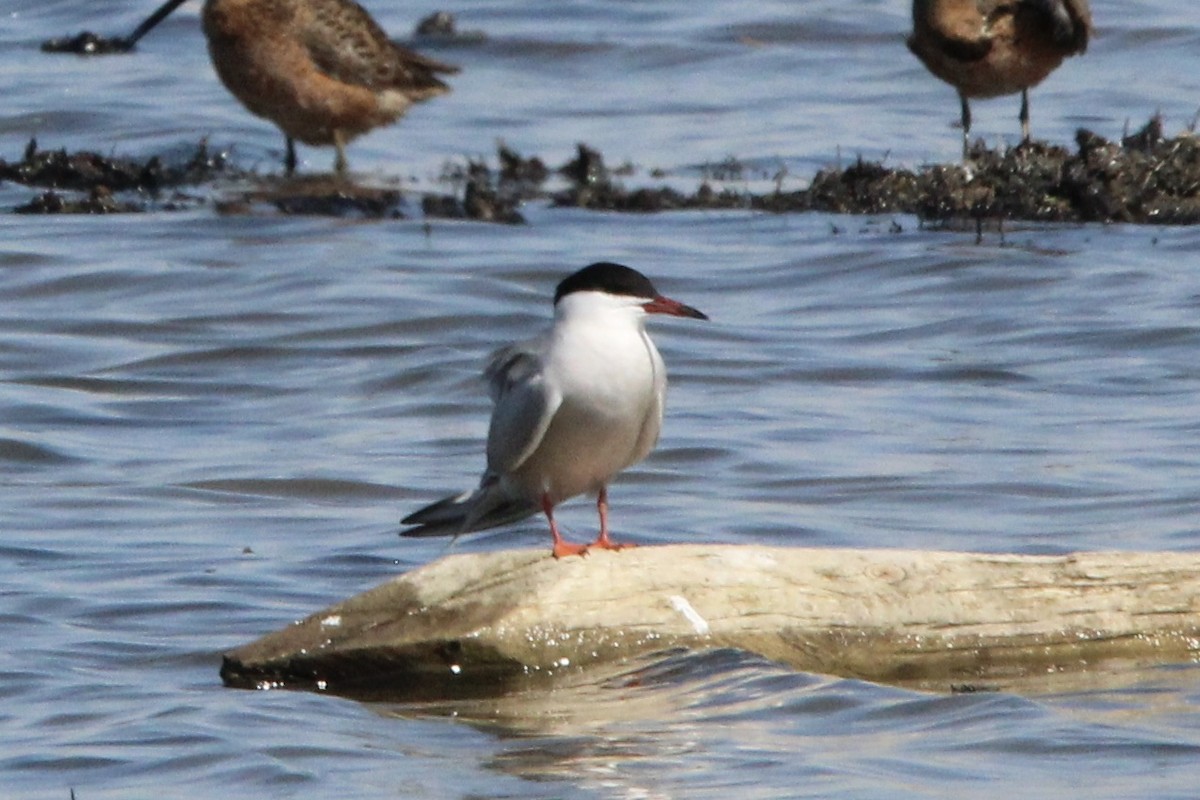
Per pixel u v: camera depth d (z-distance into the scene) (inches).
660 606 385.1
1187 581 397.7
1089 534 482.0
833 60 1085.8
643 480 537.0
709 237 784.9
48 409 609.0
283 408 613.9
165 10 1081.4
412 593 389.4
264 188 872.3
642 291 371.2
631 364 366.6
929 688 382.3
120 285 732.7
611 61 1089.4
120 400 620.4
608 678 381.4
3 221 815.7
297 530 500.4
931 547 476.4
